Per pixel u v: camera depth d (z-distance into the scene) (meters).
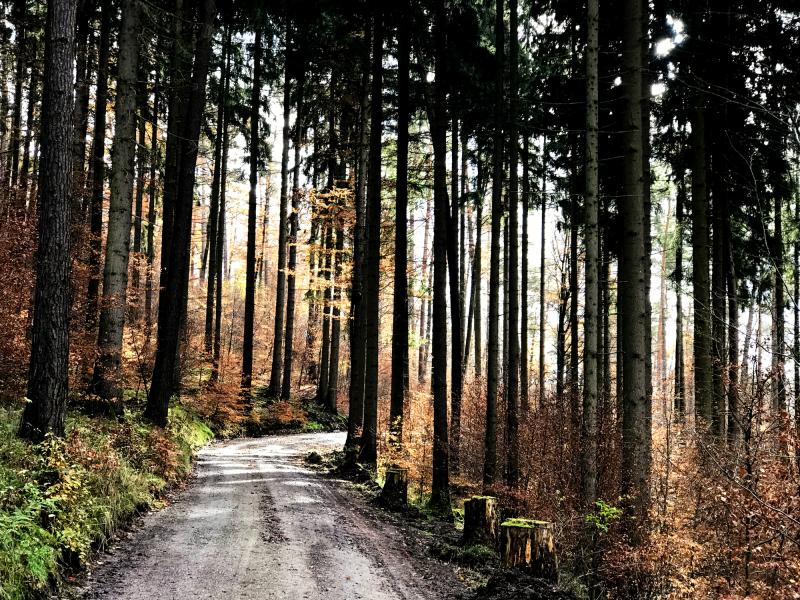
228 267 49.94
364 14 16.16
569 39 15.23
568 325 21.45
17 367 11.57
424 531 10.60
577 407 14.36
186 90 18.78
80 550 6.65
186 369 25.02
